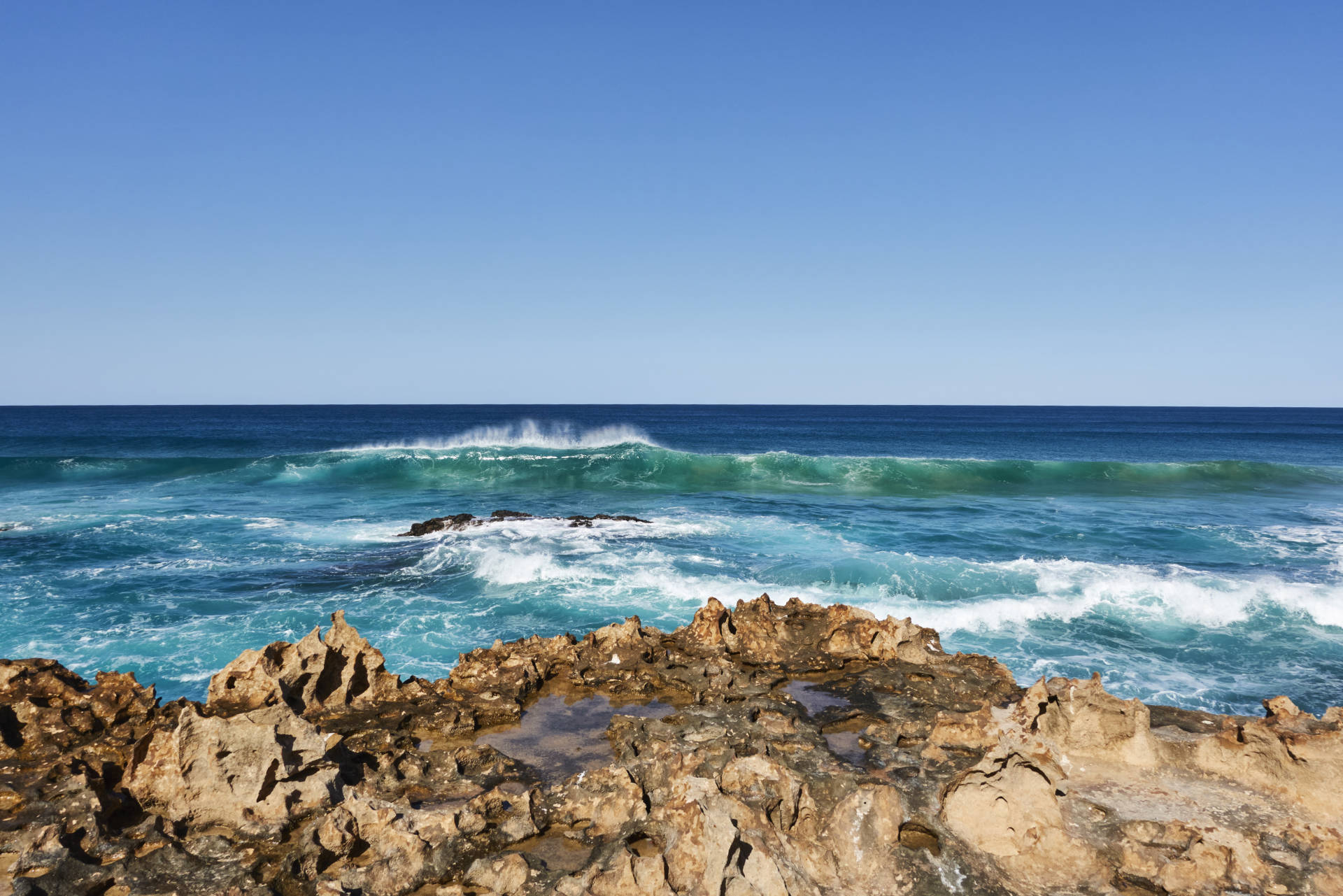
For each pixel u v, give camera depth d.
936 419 131.12
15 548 17.02
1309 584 15.44
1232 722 6.85
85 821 4.98
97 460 30.88
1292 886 4.70
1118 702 6.32
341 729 6.79
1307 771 5.62
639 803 5.39
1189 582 15.05
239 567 15.63
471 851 5.01
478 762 6.32
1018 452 59.81
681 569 15.53
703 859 4.57
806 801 5.35
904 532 20.22
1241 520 22.98
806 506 24.97
